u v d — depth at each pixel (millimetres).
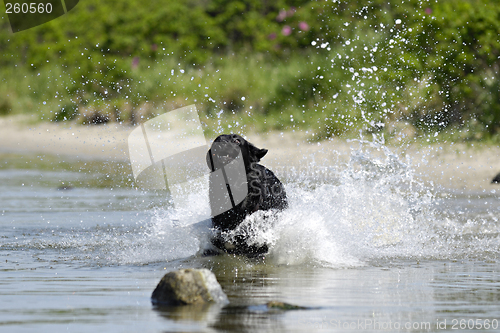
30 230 26859
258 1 77938
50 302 14445
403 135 46531
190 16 80438
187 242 23062
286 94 62219
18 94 83812
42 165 56656
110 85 75750
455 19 52812
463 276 18219
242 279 17828
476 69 52031
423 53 53062
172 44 78312
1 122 78250
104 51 81625
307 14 71812
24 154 63750
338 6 65625
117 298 14891
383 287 16500
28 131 73688
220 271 19188
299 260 20891
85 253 21766
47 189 42562
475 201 35594
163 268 19375
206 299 14430
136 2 84625
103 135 67000
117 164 56188
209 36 78125
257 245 22000
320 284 16953
